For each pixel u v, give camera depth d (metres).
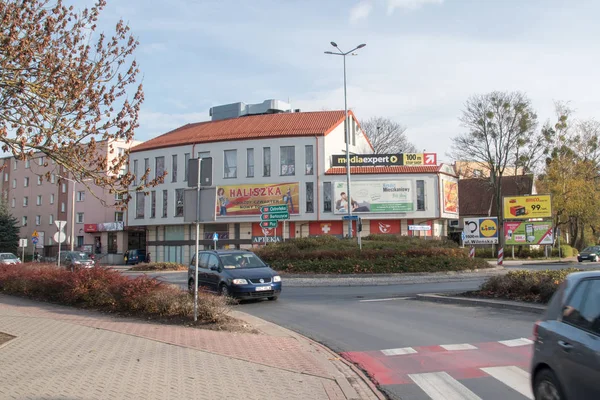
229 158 48.91
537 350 5.03
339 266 25.84
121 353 7.82
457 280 23.28
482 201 59.81
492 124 47.19
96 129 8.75
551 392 4.72
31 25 8.19
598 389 3.93
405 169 46.03
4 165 9.38
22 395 5.73
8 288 17.19
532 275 13.95
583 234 60.34
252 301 16.31
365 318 12.45
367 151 57.69
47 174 9.37
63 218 65.88
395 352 8.56
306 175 46.41
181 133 54.59
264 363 7.37
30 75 8.36
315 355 8.12
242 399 5.73
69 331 9.70
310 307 14.79
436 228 47.00
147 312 11.68
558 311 4.91
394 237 33.25
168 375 6.61
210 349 8.19
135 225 53.19
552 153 49.91
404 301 15.65
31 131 8.52
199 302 11.06
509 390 6.19
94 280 13.98
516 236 39.50
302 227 46.62
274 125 50.31
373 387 6.50
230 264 16.28
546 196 39.44
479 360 7.73
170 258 51.88
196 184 10.63
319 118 51.09
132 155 53.81
